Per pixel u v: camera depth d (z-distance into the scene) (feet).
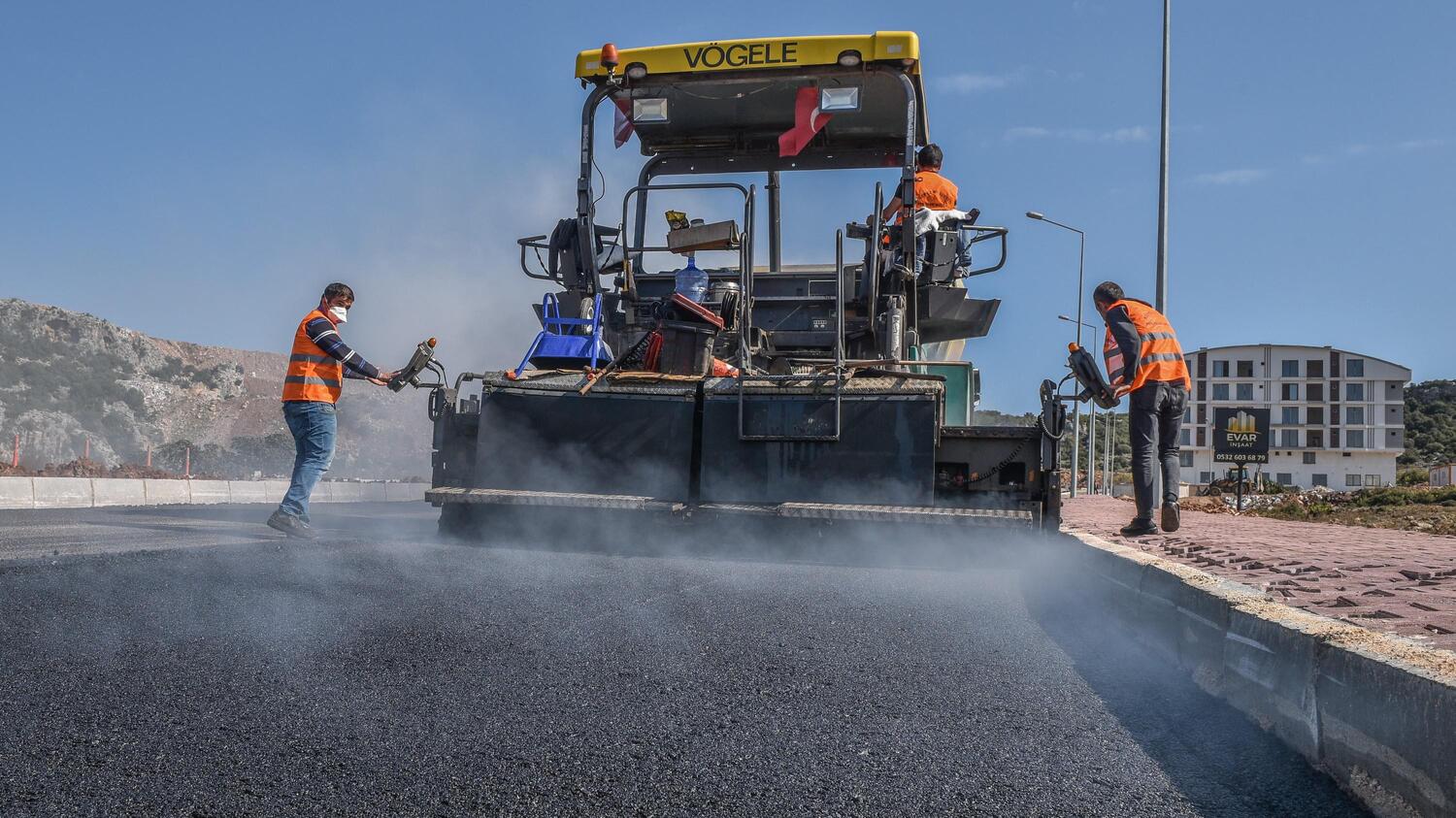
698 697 10.87
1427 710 7.41
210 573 17.75
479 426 23.54
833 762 9.03
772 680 11.61
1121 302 24.36
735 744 9.41
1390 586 15.01
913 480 21.84
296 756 8.81
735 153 30.71
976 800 8.24
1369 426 342.64
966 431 22.59
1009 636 14.58
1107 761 9.21
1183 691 11.78
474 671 11.57
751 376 23.11
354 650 12.39
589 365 24.41
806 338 26.96
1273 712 10.08
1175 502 24.52
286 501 25.05
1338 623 10.05
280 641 12.75
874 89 26.78
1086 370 22.52
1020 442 22.43
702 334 23.73
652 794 8.21
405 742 9.21
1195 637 12.56
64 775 8.26
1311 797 8.41
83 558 19.42
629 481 22.76
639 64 26.12
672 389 22.93
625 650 12.78
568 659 12.26
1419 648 8.63
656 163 31.07
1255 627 10.71
